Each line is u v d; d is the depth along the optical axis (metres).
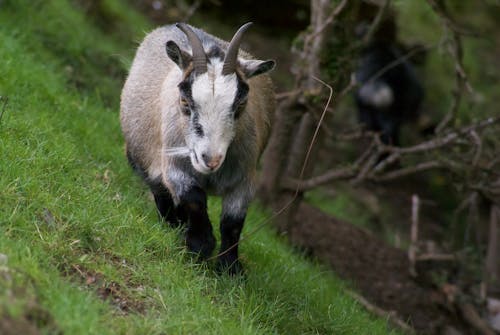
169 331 8.48
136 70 12.18
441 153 17.23
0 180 9.99
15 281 7.47
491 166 16.11
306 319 11.31
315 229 18.23
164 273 9.88
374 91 24.62
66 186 10.83
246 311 10.05
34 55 16.17
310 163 16.86
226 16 26.56
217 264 10.83
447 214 24.73
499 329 17.69
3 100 12.50
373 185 24.66
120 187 12.56
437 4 16.16
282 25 27.11
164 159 10.74
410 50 25.28
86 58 18.23
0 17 16.58
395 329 13.98
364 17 22.61
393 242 21.86
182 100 9.94
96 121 15.09
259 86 11.66
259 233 14.08
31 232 9.28
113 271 9.35
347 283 16.05
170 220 11.73
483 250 20.58
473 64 29.62
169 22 23.95
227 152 10.52
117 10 21.28
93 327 7.54
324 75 15.77
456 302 17.38
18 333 6.54
